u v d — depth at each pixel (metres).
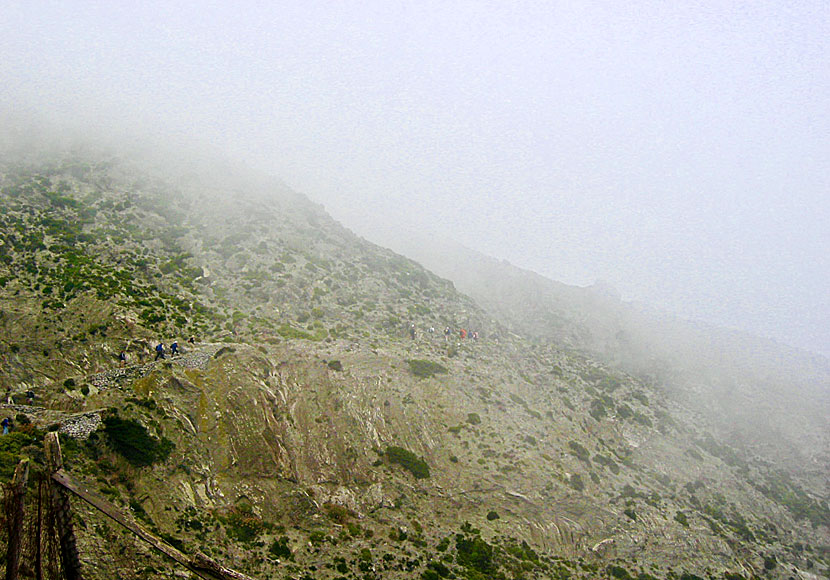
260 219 93.19
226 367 51.81
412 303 87.69
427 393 63.19
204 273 72.00
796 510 74.81
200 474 43.31
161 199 88.25
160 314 57.72
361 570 42.56
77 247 64.75
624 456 72.06
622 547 55.44
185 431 45.12
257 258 80.19
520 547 50.16
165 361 49.59
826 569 64.31
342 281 85.06
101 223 73.69
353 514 47.66
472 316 92.50
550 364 88.19
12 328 47.84
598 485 62.62
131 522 32.69
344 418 54.72
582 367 93.56
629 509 60.44
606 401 81.38
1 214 64.56
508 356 84.00
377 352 66.06
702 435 86.38
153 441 42.38
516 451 61.06
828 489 82.62
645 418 82.12
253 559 39.81
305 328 68.00
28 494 30.64
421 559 45.25
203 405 47.75
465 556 46.97
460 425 61.38
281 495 45.94
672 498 66.56
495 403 67.50
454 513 51.59
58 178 82.81
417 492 51.94
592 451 68.56
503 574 46.47
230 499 43.53
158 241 76.19
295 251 87.75
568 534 54.12
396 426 57.12
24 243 60.62
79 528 33.44
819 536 70.94
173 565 35.56
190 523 39.69
